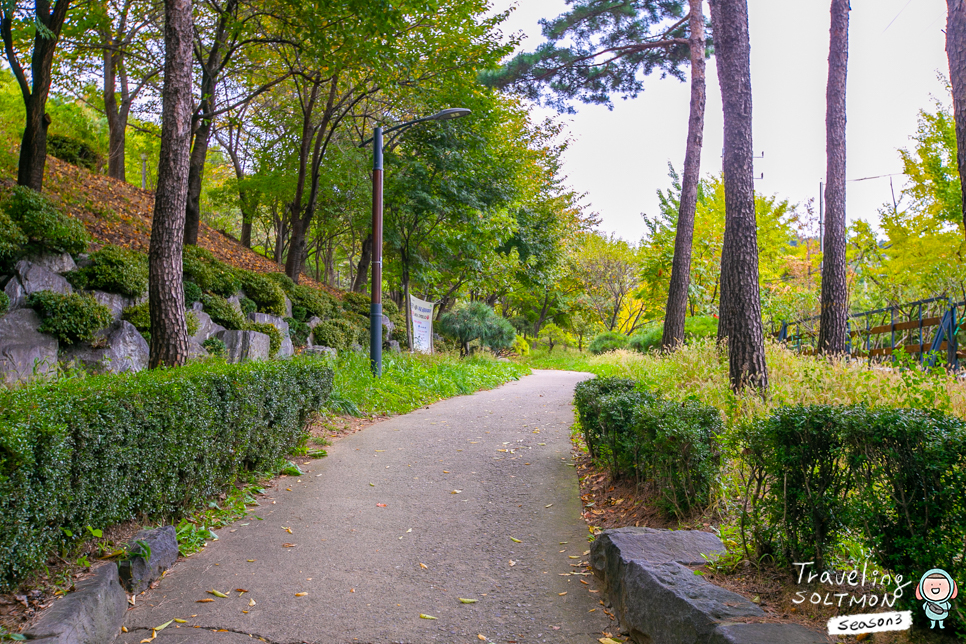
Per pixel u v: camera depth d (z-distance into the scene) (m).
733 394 7.41
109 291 10.33
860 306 21.73
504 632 3.74
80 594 3.49
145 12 15.55
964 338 10.46
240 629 3.74
